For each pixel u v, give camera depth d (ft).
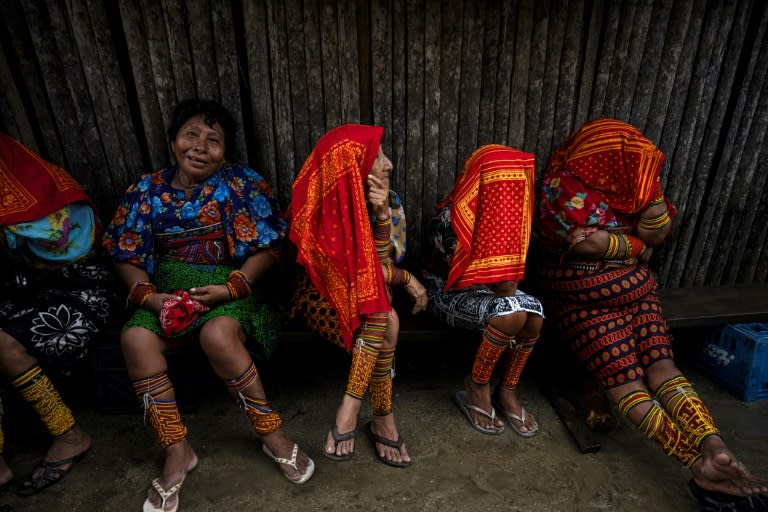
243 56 7.84
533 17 7.74
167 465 6.28
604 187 7.23
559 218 7.27
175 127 6.77
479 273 6.79
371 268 6.32
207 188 7.06
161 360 6.30
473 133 8.31
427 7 7.49
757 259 9.71
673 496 6.47
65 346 6.54
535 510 6.22
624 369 6.72
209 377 8.61
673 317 8.23
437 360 9.33
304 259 6.55
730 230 9.36
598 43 8.07
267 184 7.52
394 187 8.46
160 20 7.20
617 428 7.64
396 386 8.59
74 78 7.39
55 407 6.47
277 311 7.46
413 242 8.81
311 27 7.43
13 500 6.22
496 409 7.92
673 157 8.76
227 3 7.23
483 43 7.84
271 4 7.24
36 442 7.14
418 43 7.69
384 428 6.95
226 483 6.51
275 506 6.20
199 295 6.59
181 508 6.15
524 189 6.66
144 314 6.52
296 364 9.05
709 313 8.38
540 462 6.97
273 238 7.16
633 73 8.20
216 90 7.64
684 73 8.28
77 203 6.98
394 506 6.23
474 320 7.06
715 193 9.08
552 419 7.85
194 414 7.79
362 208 6.34
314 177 6.56
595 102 8.35
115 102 7.60
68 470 6.63
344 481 6.59
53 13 7.06
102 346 7.18
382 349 6.59
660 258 9.36
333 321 6.94
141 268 7.04
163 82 7.49
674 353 9.55
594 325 7.04
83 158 7.82
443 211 7.41
